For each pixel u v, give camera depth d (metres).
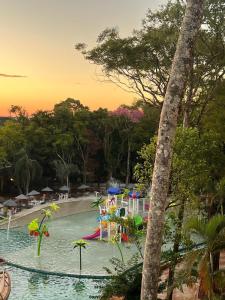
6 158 66.19
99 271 29.47
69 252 34.88
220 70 26.59
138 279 19.77
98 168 75.94
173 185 18.17
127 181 71.38
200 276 14.82
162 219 13.94
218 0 23.33
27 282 27.77
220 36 24.45
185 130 18.31
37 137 71.06
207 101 26.86
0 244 37.50
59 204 57.16
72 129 73.00
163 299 18.55
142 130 72.00
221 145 21.06
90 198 62.22
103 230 39.84
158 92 29.66
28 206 54.00
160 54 27.73
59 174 67.56
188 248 18.20
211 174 19.95
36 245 37.25
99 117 76.25
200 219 15.92
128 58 28.12
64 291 26.06
